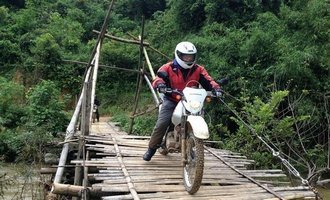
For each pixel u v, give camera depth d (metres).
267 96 14.62
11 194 9.34
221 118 14.97
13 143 14.35
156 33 23.50
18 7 30.12
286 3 19.22
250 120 11.82
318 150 12.64
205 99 5.05
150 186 4.92
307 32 15.24
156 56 22.50
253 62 15.76
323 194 11.22
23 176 10.46
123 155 6.57
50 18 28.02
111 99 24.84
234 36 16.69
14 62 25.17
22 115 17.66
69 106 23.77
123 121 16.53
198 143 4.56
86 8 30.88
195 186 4.57
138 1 30.62
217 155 6.95
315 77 14.38
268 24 16.52
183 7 21.47
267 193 4.90
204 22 20.56
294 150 12.61
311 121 13.64
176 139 5.27
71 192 4.91
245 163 6.47
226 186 5.14
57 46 24.56
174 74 5.42
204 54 17.16
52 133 15.26
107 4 31.70
